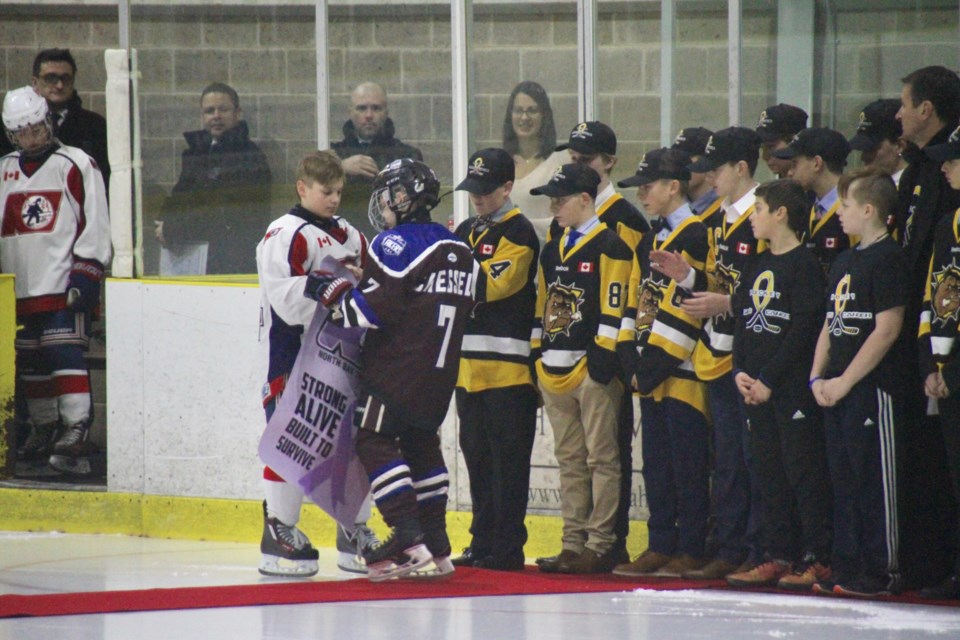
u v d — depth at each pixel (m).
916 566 18.48
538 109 23.48
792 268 18.77
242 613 17.06
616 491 20.61
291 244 19.88
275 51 25.00
